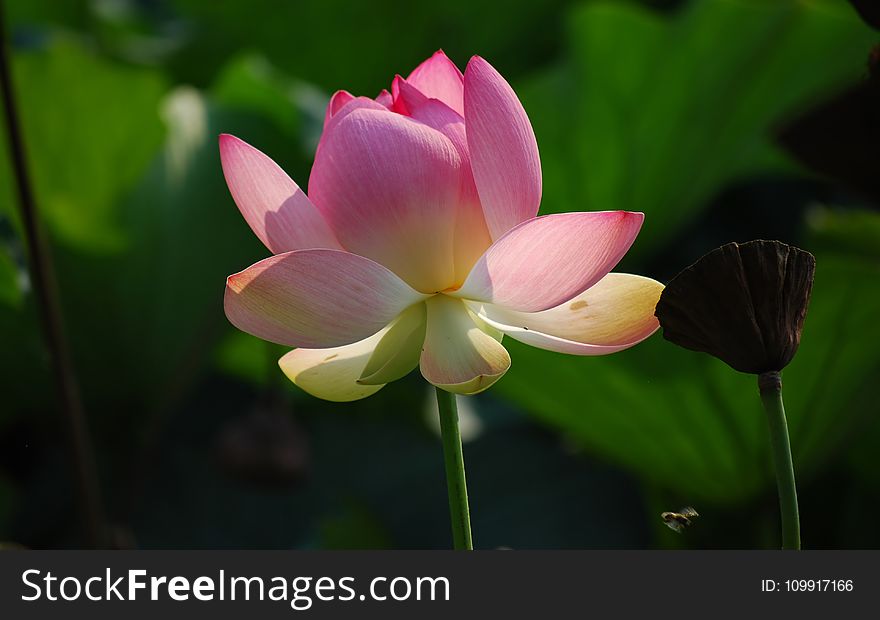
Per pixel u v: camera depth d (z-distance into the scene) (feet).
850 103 4.25
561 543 7.68
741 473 5.81
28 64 6.75
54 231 6.83
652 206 7.50
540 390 5.96
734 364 3.81
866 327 5.27
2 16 5.15
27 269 6.15
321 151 3.98
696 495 6.10
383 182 3.95
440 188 3.97
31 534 7.61
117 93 6.95
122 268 7.02
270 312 3.96
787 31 6.87
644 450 6.01
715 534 6.15
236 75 7.56
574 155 7.30
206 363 7.20
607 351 4.06
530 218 4.04
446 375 3.95
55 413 7.38
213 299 7.17
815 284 5.21
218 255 7.22
